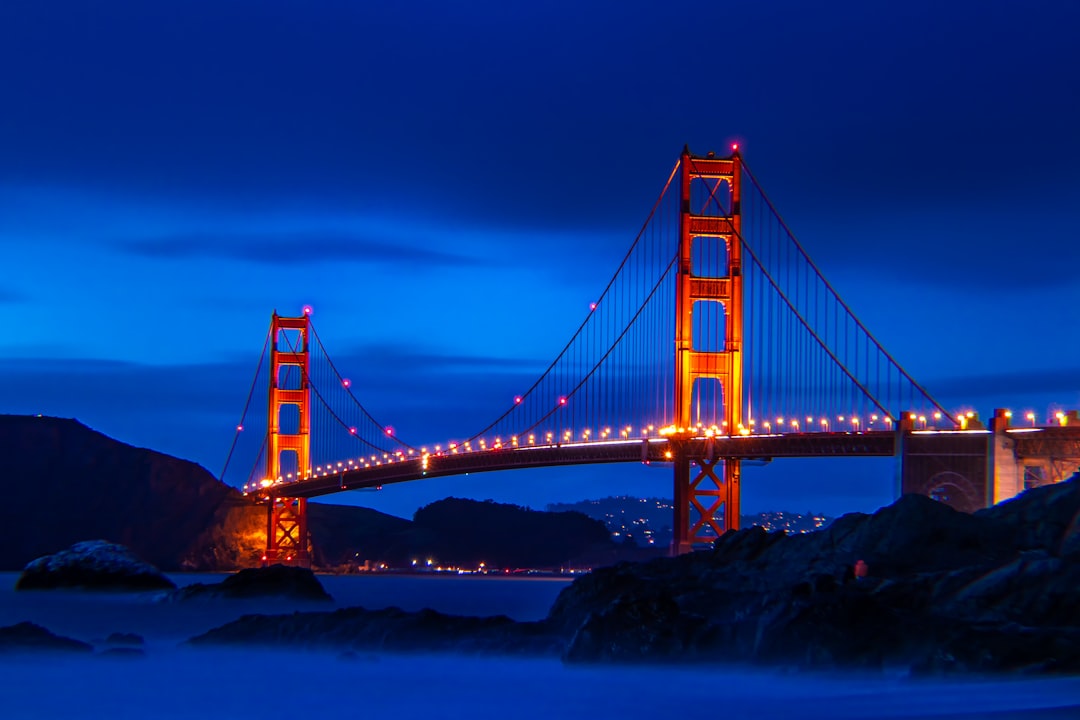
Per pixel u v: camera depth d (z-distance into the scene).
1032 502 51.75
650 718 37.84
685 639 43.50
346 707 43.09
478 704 42.41
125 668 51.22
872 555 49.31
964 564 47.94
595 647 44.81
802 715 36.44
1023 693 36.19
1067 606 41.03
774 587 49.59
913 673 38.91
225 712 43.06
